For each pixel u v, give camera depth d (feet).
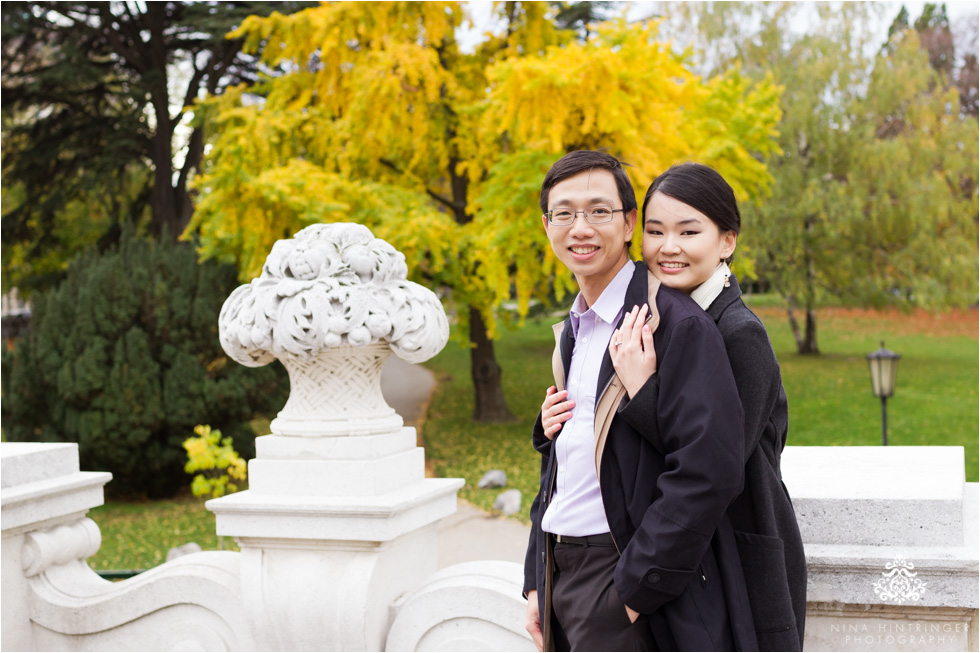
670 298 5.30
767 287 61.87
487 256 30.68
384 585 7.71
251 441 32.55
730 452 4.73
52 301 29.96
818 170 53.31
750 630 5.09
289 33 35.47
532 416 44.57
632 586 4.92
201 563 8.56
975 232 51.11
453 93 36.06
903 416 41.93
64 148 55.21
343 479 7.72
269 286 7.90
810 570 6.47
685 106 30.68
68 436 29.96
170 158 58.90
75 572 9.88
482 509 27.53
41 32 54.03
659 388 5.07
